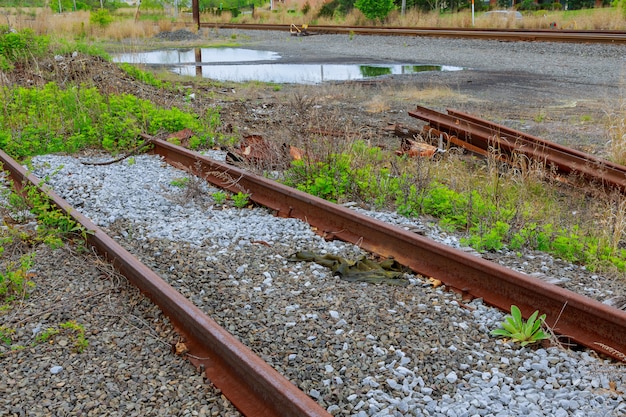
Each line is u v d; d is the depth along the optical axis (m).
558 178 8.53
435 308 4.70
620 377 3.76
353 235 6.15
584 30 27.31
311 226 6.51
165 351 4.12
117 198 7.44
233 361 3.67
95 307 4.75
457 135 10.52
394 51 27.62
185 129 10.84
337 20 47.09
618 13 31.92
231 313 4.65
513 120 12.68
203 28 42.69
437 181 8.36
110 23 39.12
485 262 4.90
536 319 4.46
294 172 8.36
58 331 4.35
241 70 22.20
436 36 31.44
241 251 5.84
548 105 14.26
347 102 15.31
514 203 7.62
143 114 11.09
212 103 14.66
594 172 8.24
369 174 8.11
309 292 4.98
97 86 15.13
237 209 7.17
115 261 5.27
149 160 9.43
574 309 4.29
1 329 4.30
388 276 5.30
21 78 16.27
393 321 4.50
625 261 5.82
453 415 3.40
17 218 6.68
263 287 5.09
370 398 3.57
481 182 8.54
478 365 3.94
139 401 3.61
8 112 12.05
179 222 6.65
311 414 3.03
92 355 4.10
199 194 7.53
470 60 23.34
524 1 51.31
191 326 4.14
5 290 4.91
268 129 11.52
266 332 4.37
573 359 3.97
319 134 9.62
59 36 26.36
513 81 18.08
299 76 20.44
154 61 25.50
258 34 40.47
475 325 4.49
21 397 3.65
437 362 3.97
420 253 5.48
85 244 5.83
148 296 4.77
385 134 11.84
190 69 22.42
